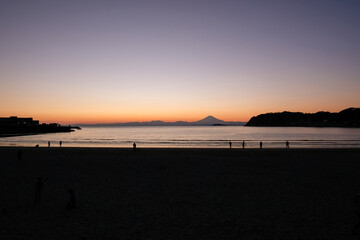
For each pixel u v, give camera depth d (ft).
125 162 84.94
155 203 41.73
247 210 38.14
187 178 61.93
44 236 28.27
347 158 94.79
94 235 28.71
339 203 41.52
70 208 38.45
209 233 29.48
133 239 27.68
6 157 98.32
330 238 27.91
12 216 35.06
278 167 76.59
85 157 97.04
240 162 85.30
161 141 235.20
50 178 61.72
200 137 330.75
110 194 47.44
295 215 35.81
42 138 310.45
